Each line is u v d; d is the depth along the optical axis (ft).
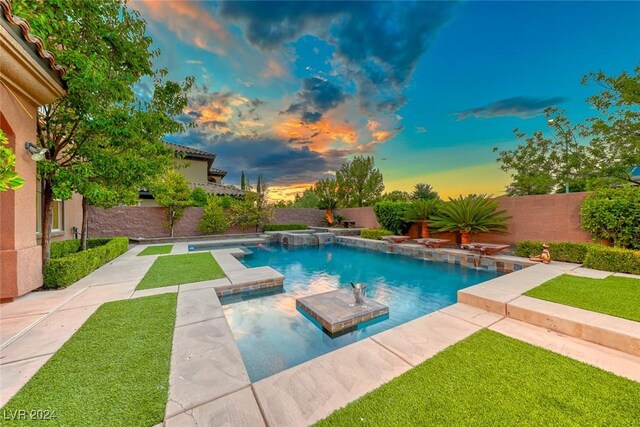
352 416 6.00
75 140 18.29
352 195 70.08
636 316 10.32
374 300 16.65
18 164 13.29
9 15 10.23
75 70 15.47
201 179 64.90
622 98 24.44
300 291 19.40
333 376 7.55
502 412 6.01
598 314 10.61
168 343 9.25
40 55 12.43
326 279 23.47
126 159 18.74
